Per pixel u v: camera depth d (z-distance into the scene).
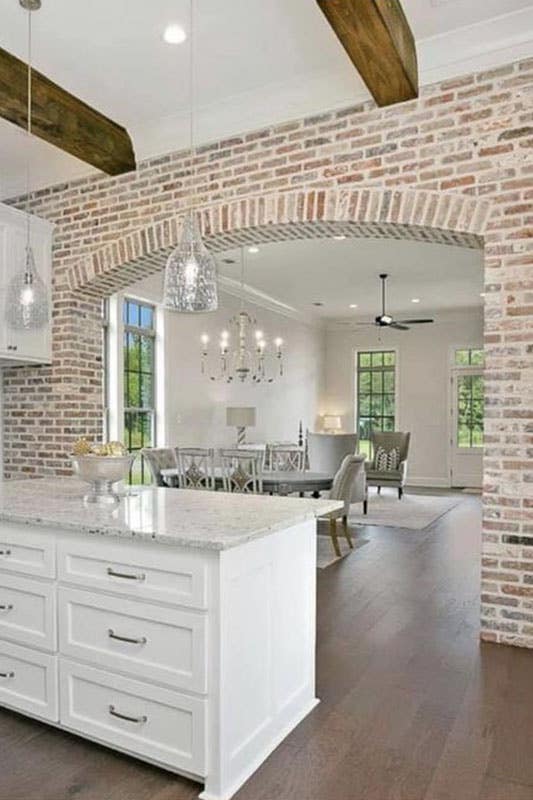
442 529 6.57
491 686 2.75
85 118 4.02
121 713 2.17
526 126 3.21
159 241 4.38
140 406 6.97
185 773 2.04
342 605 3.92
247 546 2.13
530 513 3.15
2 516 2.43
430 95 3.46
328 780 2.06
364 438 11.66
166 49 3.38
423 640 3.31
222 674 1.98
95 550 2.23
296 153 3.86
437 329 11.05
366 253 6.96
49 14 3.04
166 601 2.06
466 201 3.35
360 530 6.47
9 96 3.49
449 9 3.07
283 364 10.23
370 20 2.76
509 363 3.21
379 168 3.60
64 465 4.85
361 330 11.64
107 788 2.01
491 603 3.25
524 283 3.19
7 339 4.48
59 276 4.86
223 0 2.95
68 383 4.84
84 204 4.73
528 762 2.16
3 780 2.05
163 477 5.51
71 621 2.29
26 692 2.41
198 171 4.22
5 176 5.04
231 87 3.81
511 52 3.24
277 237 4.22
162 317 7.23
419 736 2.33
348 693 2.69
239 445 8.31
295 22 3.14
